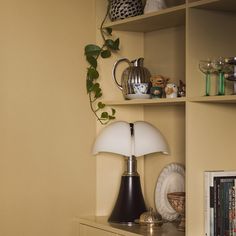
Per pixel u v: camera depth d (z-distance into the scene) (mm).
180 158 2873
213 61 2357
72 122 2885
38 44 2791
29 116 2762
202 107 2465
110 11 2934
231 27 2561
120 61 2963
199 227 2443
